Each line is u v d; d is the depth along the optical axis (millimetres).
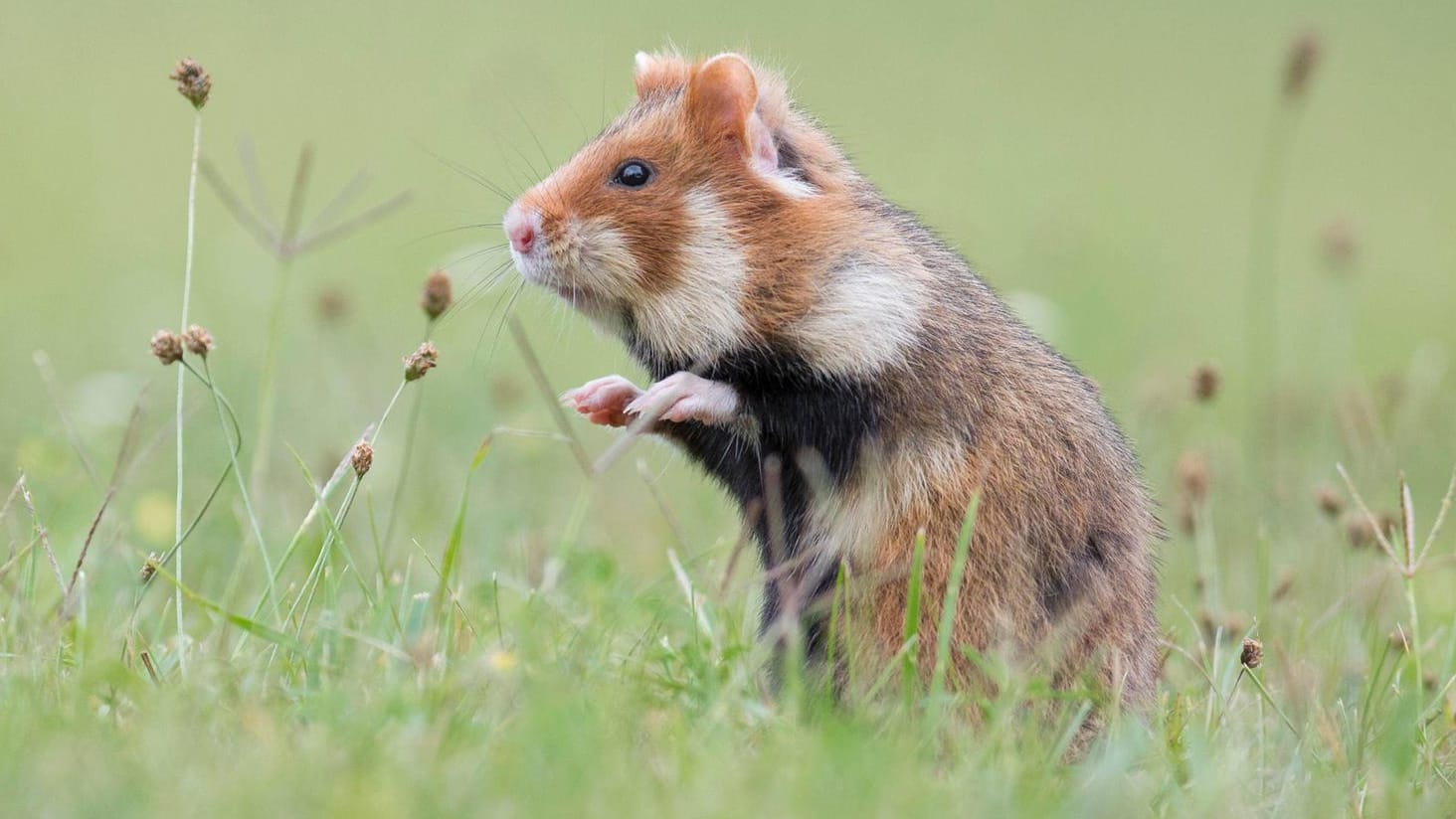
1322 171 45375
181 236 33156
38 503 15836
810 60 53438
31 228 33406
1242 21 63469
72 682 10047
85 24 52406
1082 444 11820
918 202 38000
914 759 9719
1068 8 64562
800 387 11688
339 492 17188
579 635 11289
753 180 11945
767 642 11305
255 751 8945
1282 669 12344
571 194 12023
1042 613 11492
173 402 20797
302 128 41031
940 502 11461
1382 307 33062
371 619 11383
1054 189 41312
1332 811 9758
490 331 25969
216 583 14477
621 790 8711
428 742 9086
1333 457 19844
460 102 43594
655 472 19688
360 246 32812
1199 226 39094
